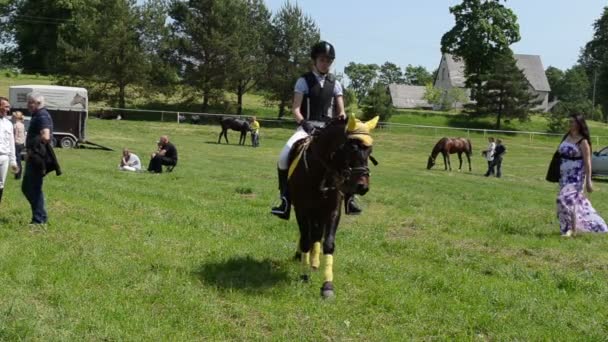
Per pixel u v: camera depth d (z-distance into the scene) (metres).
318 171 5.99
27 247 7.42
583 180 10.41
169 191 14.17
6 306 5.27
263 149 38.22
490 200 16.14
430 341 5.13
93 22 57.38
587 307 6.18
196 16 59.06
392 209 13.14
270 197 13.80
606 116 97.81
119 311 5.32
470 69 69.50
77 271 6.47
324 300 6.00
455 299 6.26
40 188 8.85
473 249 9.08
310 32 62.38
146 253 7.50
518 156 44.28
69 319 5.07
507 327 5.45
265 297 6.03
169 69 59.81
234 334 5.04
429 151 44.78
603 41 91.00
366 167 5.66
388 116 60.62
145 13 59.00
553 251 9.01
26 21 74.12
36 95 8.77
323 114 6.92
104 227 9.09
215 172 21.02
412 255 8.49
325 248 6.19
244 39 59.84
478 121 66.88
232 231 9.32
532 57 101.88
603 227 10.39
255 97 75.81
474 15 66.88
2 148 8.98
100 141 36.81
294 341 4.95
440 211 13.12
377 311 5.82
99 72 56.38
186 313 5.43
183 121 55.09
